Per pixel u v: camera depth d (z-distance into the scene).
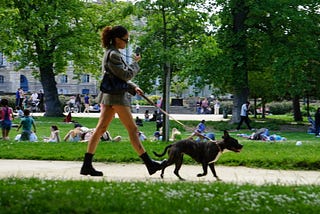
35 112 55.97
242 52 38.47
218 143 11.49
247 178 12.19
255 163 14.68
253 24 38.66
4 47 34.91
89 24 43.12
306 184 10.50
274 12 37.53
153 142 20.20
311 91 44.16
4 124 24.00
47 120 39.09
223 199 7.92
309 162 14.42
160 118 31.77
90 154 11.02
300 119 48.06
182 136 26.88
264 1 37.62
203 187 9.12
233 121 39.97
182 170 13.41
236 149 11.47
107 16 43.00
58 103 45.16
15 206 7.05
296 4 38.00
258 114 66.06
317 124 32.47
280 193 8.89
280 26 38.91
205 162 11.49
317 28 38.44
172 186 9.14
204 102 66.31
